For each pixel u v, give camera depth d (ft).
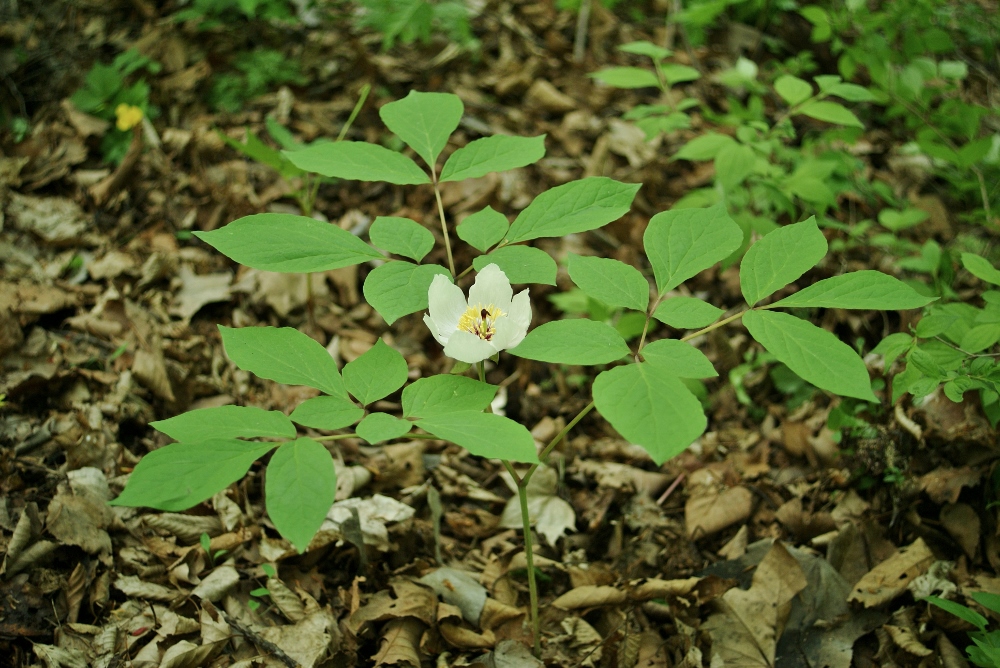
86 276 4.30
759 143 3.89
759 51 6.67
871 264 4.72
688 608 3.43
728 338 4.63
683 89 6.40
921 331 2.96
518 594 3.52
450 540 3.70
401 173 2.94
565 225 2.82
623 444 4.11
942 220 5.14
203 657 3.15
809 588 3.46
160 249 4.56
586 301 4.31
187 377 3.93
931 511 3.66
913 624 3.37
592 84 6.29
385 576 3.48
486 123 5.78
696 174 5.72
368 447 3.90
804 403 4.09
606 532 3.79
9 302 3.95
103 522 3.38
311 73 5.95
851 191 5.00
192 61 5.77
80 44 5.75
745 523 3.78
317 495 2.48
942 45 4.89
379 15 5.61
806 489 3.87
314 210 5.00
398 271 2.78
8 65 5.39
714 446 4.08
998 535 3.51
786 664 3.32
